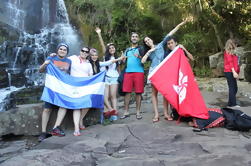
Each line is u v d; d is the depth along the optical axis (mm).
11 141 5000
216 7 10180
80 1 14539
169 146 3834
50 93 4746
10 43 11781
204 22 11922
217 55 11602
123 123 5242
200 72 12273
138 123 4820
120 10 14312
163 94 4848
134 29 14516
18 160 3502
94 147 3863
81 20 15070
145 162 3256
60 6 15531
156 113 5188
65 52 4984
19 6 14031
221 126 4648
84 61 5176
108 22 14617
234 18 10703
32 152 3812
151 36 14492
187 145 3799
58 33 14516
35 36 13438
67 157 3570
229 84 6203
